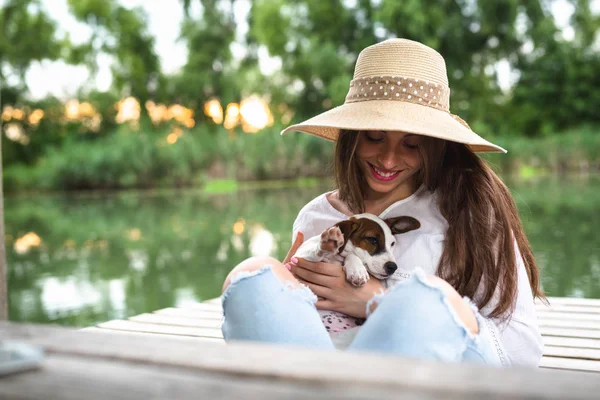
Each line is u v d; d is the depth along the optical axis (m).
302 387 0.73
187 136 23.72
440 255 1.88
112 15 30.62
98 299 5.35
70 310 4.95
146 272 6.58
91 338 0.94
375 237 1.88
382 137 1.94
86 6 29.56
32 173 23.66
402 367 0.77
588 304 3.53
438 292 1.37
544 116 29.98
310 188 20.06
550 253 6.75
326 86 29.84
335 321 1.78
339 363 0.79
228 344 0.89
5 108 27.34
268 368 0.78
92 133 29.17
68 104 29.16
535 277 2.08
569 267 5.93
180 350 0.86
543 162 24.47
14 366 0.81
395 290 1.39
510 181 19.75
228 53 31.45
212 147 23.67
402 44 1.97
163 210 13.91
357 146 1.98
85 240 9.30
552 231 8.43
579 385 0.71
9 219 12.86
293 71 30.20
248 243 8.33
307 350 0.85
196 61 30.92
